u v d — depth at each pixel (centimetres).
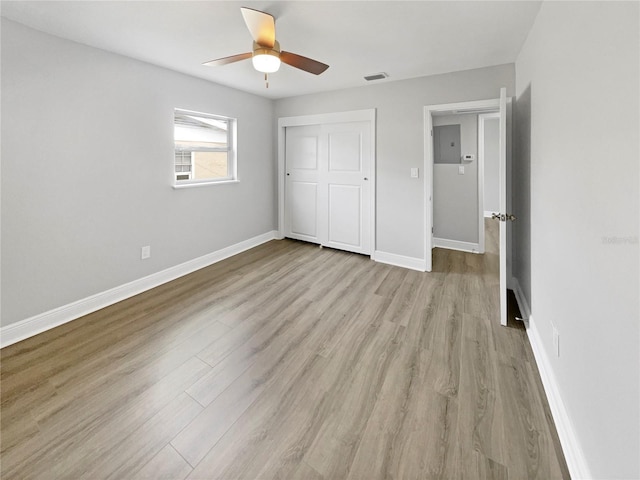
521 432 151
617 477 98
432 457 139
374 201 411
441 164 479
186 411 166
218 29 235
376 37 249
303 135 482
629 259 92
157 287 335
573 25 139
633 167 89
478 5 202
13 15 212
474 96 330
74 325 256
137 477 131
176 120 371
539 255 211
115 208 295
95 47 269
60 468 134
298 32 241
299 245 495
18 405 170
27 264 238
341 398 176
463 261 421
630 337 91
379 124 396
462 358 210
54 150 249
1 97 218
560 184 161
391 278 359
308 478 130
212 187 403
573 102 140
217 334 243
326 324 257
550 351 179
